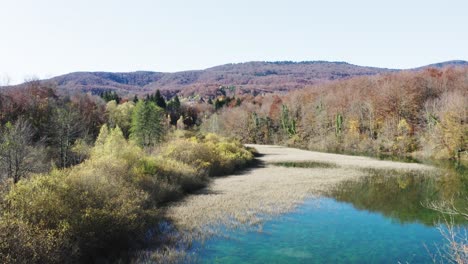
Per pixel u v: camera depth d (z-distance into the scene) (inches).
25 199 422.9
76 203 463.2
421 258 459.5
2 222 354.3
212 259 443.2
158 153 1237.1
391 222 641.0
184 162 1119.0
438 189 981.8
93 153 1149.7
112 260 432.5
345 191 934.4
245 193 882.8
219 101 6382.9
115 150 936.3
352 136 2893.7
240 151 1787.6
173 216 641.0
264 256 458.9
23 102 1818.4
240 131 4515.3
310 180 1123.9
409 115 2706.7
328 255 468.1
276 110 4431.6
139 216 543.5
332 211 716.0
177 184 874.1
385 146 2506.2
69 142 1339.8
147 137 2009.1
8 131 1055.6
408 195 892.0
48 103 1934.1
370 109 2935.5
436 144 2030.0
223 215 653.9
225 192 895.1
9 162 767.1
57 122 1344.7
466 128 1847.9
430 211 727.7
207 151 1278.3
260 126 4384.8
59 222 413.7
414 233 574.6
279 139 4052.7
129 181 694.5
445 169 1446.9
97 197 507.5
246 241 519.2
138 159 858.1
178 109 5423.2
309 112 3774.6
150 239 510.3
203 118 5329.7
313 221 639.1
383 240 535.8
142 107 2084.2
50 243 361.1
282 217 660.1
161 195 759.7
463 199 849.5
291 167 1541.6
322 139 3255.4
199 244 498.6
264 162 1791.3
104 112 2829.7
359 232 576.7
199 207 714.8
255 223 614.2
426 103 2559.1
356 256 465.7
